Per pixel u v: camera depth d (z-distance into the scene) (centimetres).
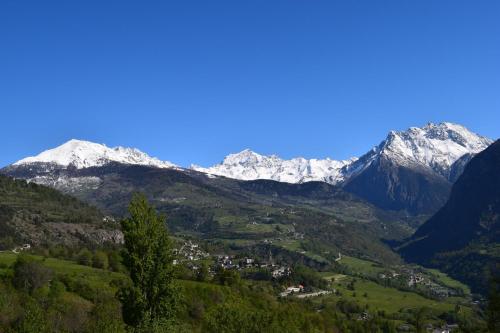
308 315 16350
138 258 7306
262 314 8681
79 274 15588
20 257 12975
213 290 15225
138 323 7262
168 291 7369
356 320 19250
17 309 9475
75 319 9669
